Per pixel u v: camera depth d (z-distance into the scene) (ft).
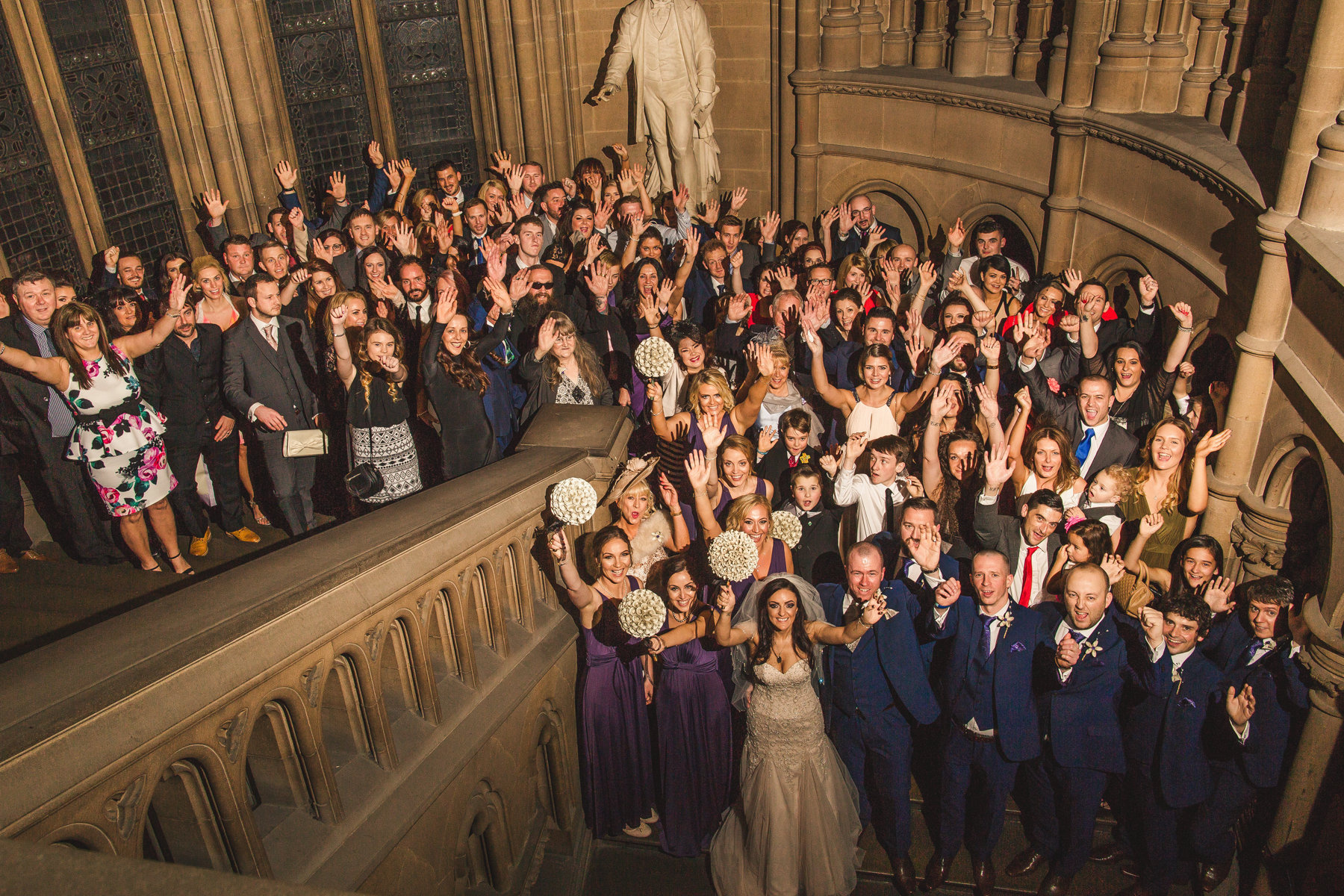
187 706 9.65
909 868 16.42
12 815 8.05
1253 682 15.43
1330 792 15.53
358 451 17.93
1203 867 16.40
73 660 9.46
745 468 17.67
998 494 17.38
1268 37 21.52
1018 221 31.60
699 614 16.38
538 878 16.67
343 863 11.78
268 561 11.90
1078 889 16.42
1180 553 16.26
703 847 17.13
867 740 16.10
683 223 32.48
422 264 23.22
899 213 38.04
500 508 14.97
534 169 33.88
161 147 31.71
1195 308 23.07
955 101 32.91
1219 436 18.12
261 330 19.57
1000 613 15.17
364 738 13.05
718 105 41.19
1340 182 16.34
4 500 17.89
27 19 27.09
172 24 31.07
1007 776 15.43
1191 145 22.70
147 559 18.16
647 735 16.92
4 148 26.91
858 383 21.68
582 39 41.19
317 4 36.14
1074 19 27.30
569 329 20.86
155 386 18.69
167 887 5.07
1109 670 14.85
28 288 17.37
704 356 21.09
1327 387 16.31
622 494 16.56
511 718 15.46
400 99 39.52
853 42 36.88
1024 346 19.75
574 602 15.79
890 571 17.12
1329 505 16.03
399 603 12.82
